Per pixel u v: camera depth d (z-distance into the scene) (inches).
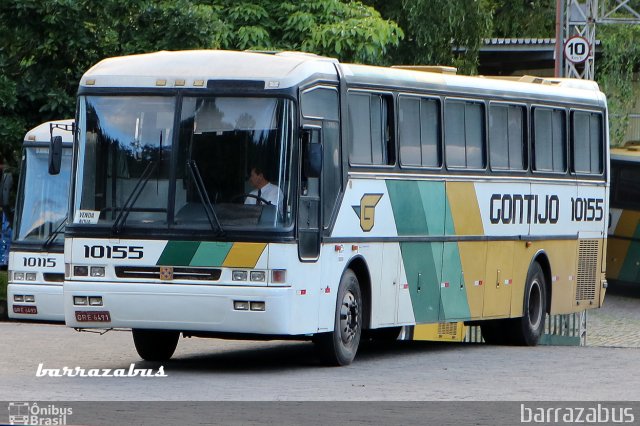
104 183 1803.6
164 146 1788.9
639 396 1571.1
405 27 4077.3
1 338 2378.2
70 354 2080.5
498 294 2377.0
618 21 3422.7
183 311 1752.0
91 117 1822.1
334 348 1892.2
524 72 4842.5
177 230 1761.8
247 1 3592.5
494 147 2359.7
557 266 2593.5
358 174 1945.1
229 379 1727.4
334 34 3474.4
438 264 2175.2
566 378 1780.3
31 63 3272.6
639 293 4527.6
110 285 1772.9
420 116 2137.1
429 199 2145.7
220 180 1769.2
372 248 1982.0
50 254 2508.6
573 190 2642.7
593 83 2795.3
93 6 3250.5
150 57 1846.7
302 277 1777.8
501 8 5979.3
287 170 1763.0
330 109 1882.4
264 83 1781.5
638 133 4702.3
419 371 1866.4
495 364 2001.7
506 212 2389.3
